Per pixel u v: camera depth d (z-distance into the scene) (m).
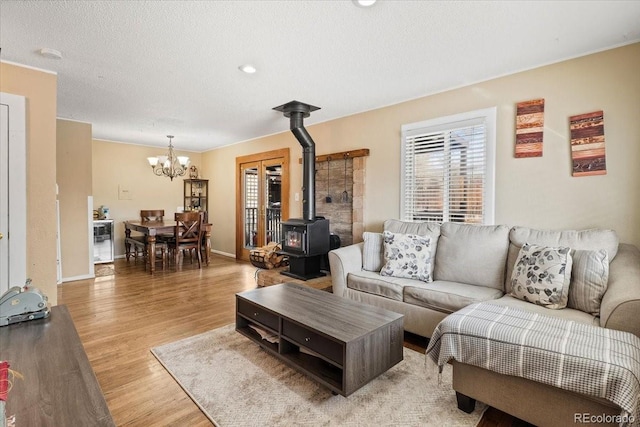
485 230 2.95
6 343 1.28
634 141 2.43
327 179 4.68
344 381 1.81
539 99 2.86
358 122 4.32
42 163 2.97
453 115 3.41
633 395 1.31
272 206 5.86
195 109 4.23
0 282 2.77
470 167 3.30
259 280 4.44
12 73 2.82
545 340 1.57
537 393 1.58
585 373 1.41
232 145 6.75
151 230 5.18
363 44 2.49
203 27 2.25
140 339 2.78
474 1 1.96
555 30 2.29
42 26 2.23
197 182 7.51
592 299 2.11
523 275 2.39
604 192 2.56
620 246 2.39
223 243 7.11
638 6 2.00
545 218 2.85
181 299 3.89
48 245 3.01
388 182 3.99
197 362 2.39
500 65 2.88
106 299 3.87
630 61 2.44
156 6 2.00
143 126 5.20
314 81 3.25
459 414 1.83
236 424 1.74
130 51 2.60
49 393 0.95
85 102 3.93
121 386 2.09
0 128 2.75
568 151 2.72
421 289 2.72
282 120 4.79
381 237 3.57
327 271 4.32
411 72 3.03
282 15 2.10
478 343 1.72
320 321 2.10
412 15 2.11
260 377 2.20
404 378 2.21
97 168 6.42
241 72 3.03
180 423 1.75
